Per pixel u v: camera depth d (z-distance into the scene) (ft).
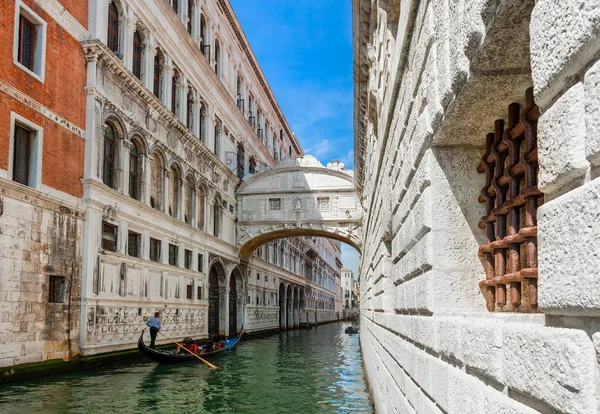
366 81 43.73
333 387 52.13
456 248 13.08
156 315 65.16
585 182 5.89
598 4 5.16
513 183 10.45
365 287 68.23
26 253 47.14
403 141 18.60
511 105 10.78
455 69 10.47
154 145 72.64
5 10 46.06
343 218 107.34
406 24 15.78
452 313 12.16
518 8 7.91
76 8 57.00
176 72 83.97
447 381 11.22
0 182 43.98
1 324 43.80
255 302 128.67
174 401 43.29
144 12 70.90
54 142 52.03
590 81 5.55
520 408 7.20
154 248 73.41
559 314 6.28
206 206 94.02
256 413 39.58
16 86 47.06
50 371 49.08
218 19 106.52
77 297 54.34
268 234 111.96
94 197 56.90
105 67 60.18
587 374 5.52
